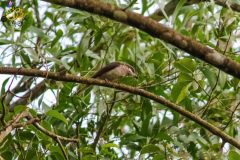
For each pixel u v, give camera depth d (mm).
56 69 12031
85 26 11922
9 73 9508
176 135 11547
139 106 12312
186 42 8109
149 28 7965
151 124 11594
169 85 12023
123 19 7895
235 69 8227
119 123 12383
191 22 13695
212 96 12000
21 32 11008
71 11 11281
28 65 11500
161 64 11969
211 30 12688
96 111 12430
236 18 12203
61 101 11602
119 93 12289
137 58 12750
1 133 9172
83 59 12000
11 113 9930
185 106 11414
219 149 11453
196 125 11852
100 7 7844
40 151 10352
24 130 10406
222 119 12133
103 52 13086
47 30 13523
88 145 11711
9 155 10359
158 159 10602
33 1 13000
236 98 12070
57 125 11797
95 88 11922
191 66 10164
